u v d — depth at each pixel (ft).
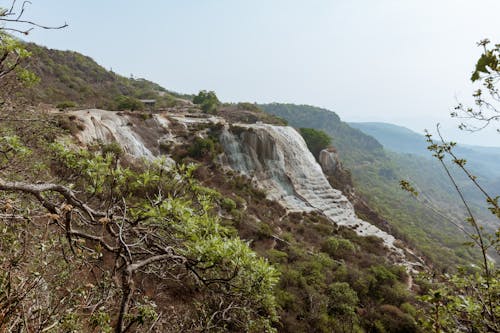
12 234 6.98
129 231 8.35
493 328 7.64
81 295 7.48
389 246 82.64
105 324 7.21
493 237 8.81
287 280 40.11
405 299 44.45
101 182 8.95
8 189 6.19
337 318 36.45
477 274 9.60
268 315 10.20
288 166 99.04
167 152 78.69
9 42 7.94
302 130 153.28
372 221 109.81
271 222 69.97
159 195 8.70
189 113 132.87
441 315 8.00
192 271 7.73
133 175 9.39
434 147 8.99
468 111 9.39
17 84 12.07
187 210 8.23
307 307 36.29
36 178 12.62
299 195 91.66
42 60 135.64
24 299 5.92
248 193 78.89
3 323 5.32
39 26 7.16
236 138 94.38
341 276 47.67
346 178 130.93
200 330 9.38
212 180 76.18
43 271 6.62
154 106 155.33
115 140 66.59
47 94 97.30
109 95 157.69
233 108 175.01
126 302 5.73
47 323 6.26
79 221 8.87
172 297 14.14
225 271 8.78
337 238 71.92
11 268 6.11
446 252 128.06
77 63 188.85
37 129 15.44
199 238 7.97
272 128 107.86
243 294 8.77
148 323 8.04
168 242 8.54
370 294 45.27
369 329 36.83
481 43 6.15
